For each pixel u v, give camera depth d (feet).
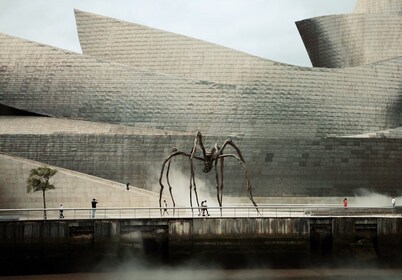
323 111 173.88
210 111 172.65
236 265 113.50
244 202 164.25
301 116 173.17
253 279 104.73
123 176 164.86
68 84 176.45
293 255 113.80
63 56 177.27
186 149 164.55
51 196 152.87
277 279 104.88
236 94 172.45
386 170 167.73
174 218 113.60
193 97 173.27
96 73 176.04
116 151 165.17
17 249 110.93
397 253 115.34
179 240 113.19
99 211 143.64
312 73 174.29
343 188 166.50
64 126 172.86
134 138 165.37
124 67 175.42
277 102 173.06
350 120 175.32
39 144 164.96
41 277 107.55
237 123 172.04
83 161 165.07
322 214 121.90
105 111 175.11
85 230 112.68
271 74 173.88
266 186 165.37
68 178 152.97
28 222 111.14
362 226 116.06
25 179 153.07
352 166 166.61
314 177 166.20
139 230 113.50
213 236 113.60
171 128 173.27
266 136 172.04
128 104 174.60
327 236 115.96
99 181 155.12
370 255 115.24
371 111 177.06
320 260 115.34
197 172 164.35
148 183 164.66
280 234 114.01
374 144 167.02
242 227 113.80
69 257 111.75
